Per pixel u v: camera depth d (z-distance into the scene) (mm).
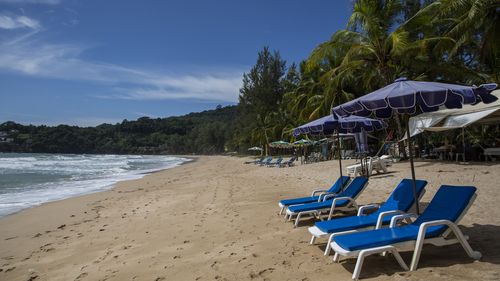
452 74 20219
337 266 4555
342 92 27078
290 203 8023
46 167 38406
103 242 7156
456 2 16344
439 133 24078
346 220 5434
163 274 4992
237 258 5344
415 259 4098
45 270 5738
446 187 4926
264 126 53125
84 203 12914
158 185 18406
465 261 4250
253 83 54562
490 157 15406
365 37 18969
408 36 18453
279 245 5805
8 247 7367
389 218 5320
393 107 4383
